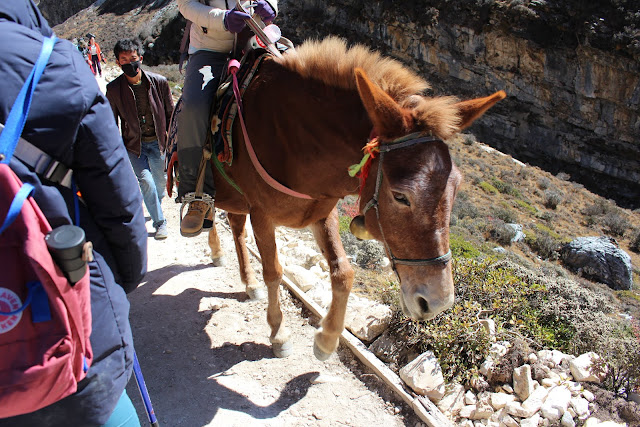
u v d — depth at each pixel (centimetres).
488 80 4428
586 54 3950
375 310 409
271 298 379
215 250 520
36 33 159
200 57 349
